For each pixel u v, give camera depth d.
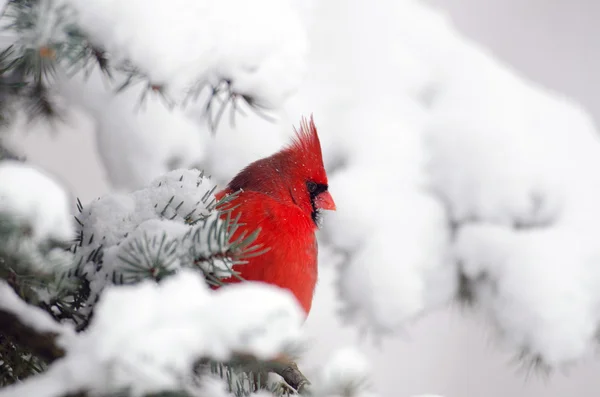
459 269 3.10
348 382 2.66
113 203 2.76
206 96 3.08
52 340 2.66
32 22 2.69
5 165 2.59
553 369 3.09
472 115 3.15
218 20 2.76
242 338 2.30
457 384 3.78
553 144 3.15
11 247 2.65
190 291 2.36
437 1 4.45
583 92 4.44
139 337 2.26
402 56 3.18
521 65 4.48
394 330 3.09
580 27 4.55
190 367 2.47
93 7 2.72
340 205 3.09
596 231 3.11
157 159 3.09
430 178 3.12
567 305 3.07
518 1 4.52
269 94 2.78
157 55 2.73
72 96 3.06
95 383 2.34
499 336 3.10
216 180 3.10
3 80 2.80
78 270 2.71
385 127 3.13
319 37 3.19
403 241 3.09
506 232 3.10
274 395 2.80
